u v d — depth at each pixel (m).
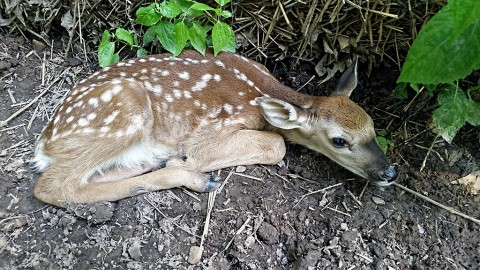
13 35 0.67
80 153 0.52
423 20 0.56
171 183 0.52
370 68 0.62
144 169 0.55
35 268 0.48
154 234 0.50
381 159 0.53
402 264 0.50
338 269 0.49
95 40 0.66
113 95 0.52
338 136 0.53
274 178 0.55
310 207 0.53
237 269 0.49
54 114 0.55
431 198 0.55
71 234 0.50
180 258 0.49
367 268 0.50
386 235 0.52
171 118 0.55
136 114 0.52
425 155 0.57
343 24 0.58
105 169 0.54
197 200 0.53
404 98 0.59
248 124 0.57
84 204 0.51
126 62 0.56
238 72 0.58
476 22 0.39
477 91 0.56
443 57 0.40
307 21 0.58
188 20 0.59
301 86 0.63
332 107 0.54
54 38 0.67
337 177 0.56
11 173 0.54
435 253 0.51
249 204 0.53
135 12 0.62
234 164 0.56
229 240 0.51
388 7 0.55
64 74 0.64
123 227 0.50
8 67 0.64
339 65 0.62
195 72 0.56
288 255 0.51
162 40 0.58
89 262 0.48
